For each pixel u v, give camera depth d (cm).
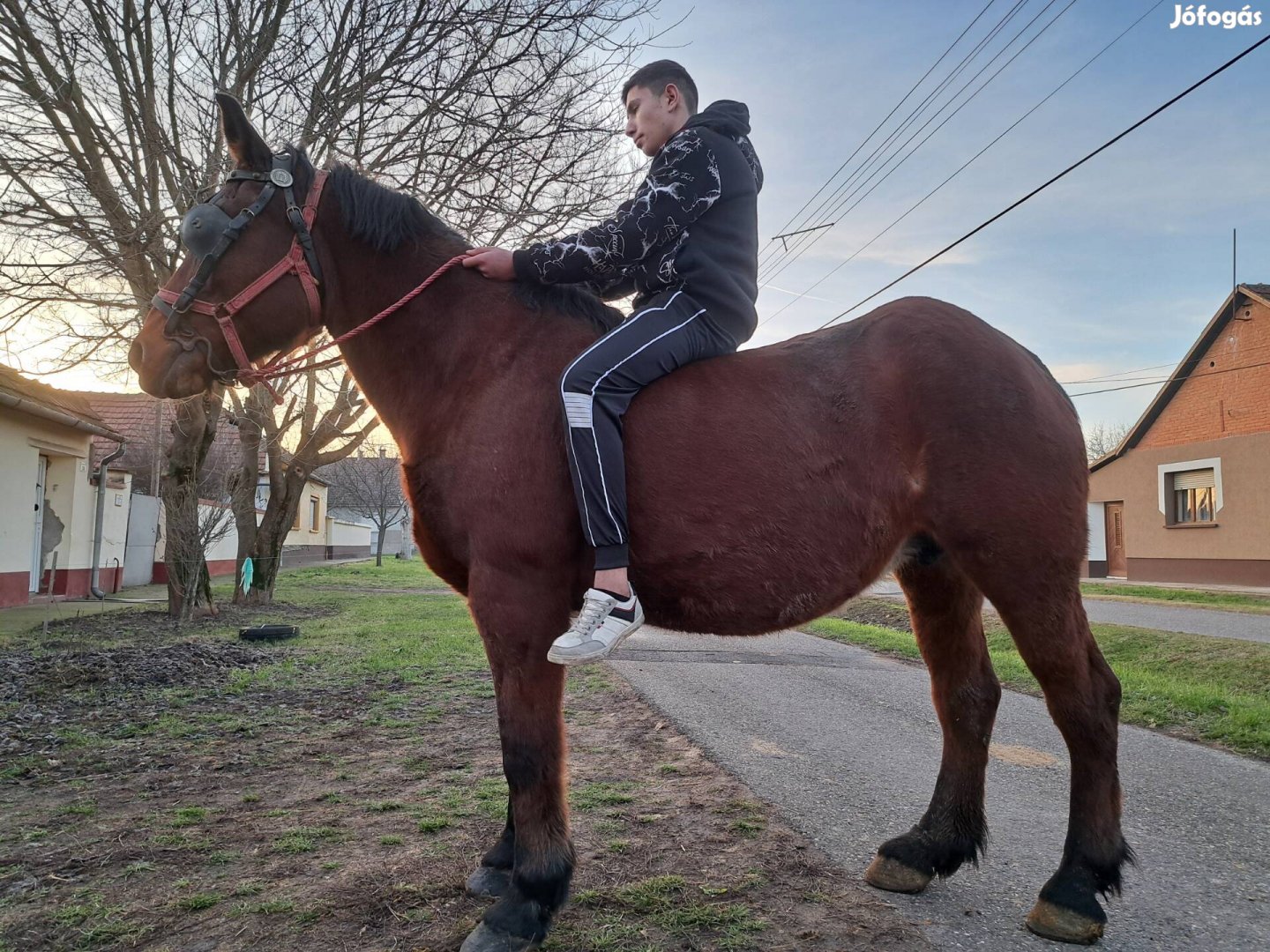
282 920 244
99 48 901
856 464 230
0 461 1170
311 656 805
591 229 246
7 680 629
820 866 288
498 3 924
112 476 1623
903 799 368
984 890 272
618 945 229
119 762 430
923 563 258
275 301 259
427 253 264
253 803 359
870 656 898
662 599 231
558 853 225
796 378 241
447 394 247
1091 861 236
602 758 437
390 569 3117
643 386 235
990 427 233
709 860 290
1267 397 1902
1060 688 237
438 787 380
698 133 252
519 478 227
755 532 223
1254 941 240
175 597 1112
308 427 1441
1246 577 1931
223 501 1436
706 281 247
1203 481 2084
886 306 266
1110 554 2512
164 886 269
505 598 224
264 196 259
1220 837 330
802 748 460
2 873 281
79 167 909
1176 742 505
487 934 218
